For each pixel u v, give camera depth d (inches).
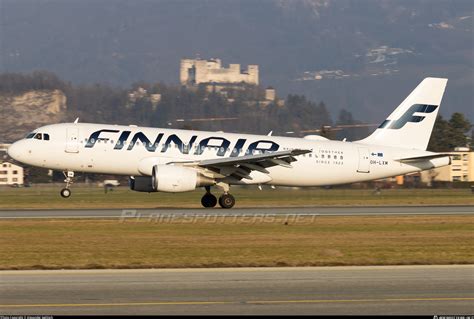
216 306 2450.8
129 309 2407.7
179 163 6053.2
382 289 2723.9
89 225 4773.6
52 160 6077.8
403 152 6771.7
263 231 4525.1
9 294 2623.0
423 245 3944.4
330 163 6555.1
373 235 4365.2
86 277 2972.4
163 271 3129.9
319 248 3799.2
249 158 5910.4
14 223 4867.1
